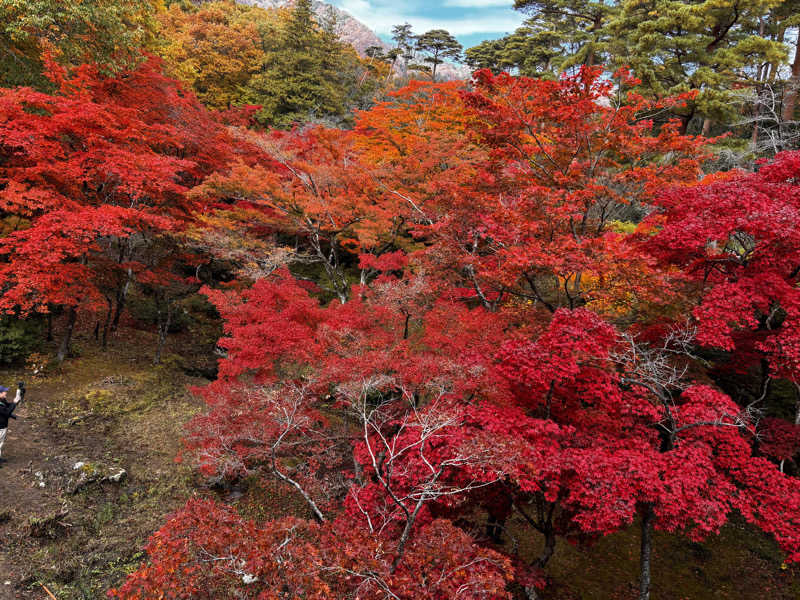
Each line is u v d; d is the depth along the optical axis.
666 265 10.93
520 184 12.70
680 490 6.75
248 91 40.12
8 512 8.50
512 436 7.20
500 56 42.09
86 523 8.92
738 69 23.72
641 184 12.27
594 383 8.13
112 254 19.56
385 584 4.99
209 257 20.14
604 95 11.06
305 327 11.20
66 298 13.43
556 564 10.70
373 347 10.41
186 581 5.02
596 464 7.01
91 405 13.11
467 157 17.52
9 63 15.86
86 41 15.05
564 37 32.62
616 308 13.16
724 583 10.63
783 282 8.79
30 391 13.02
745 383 14.82
